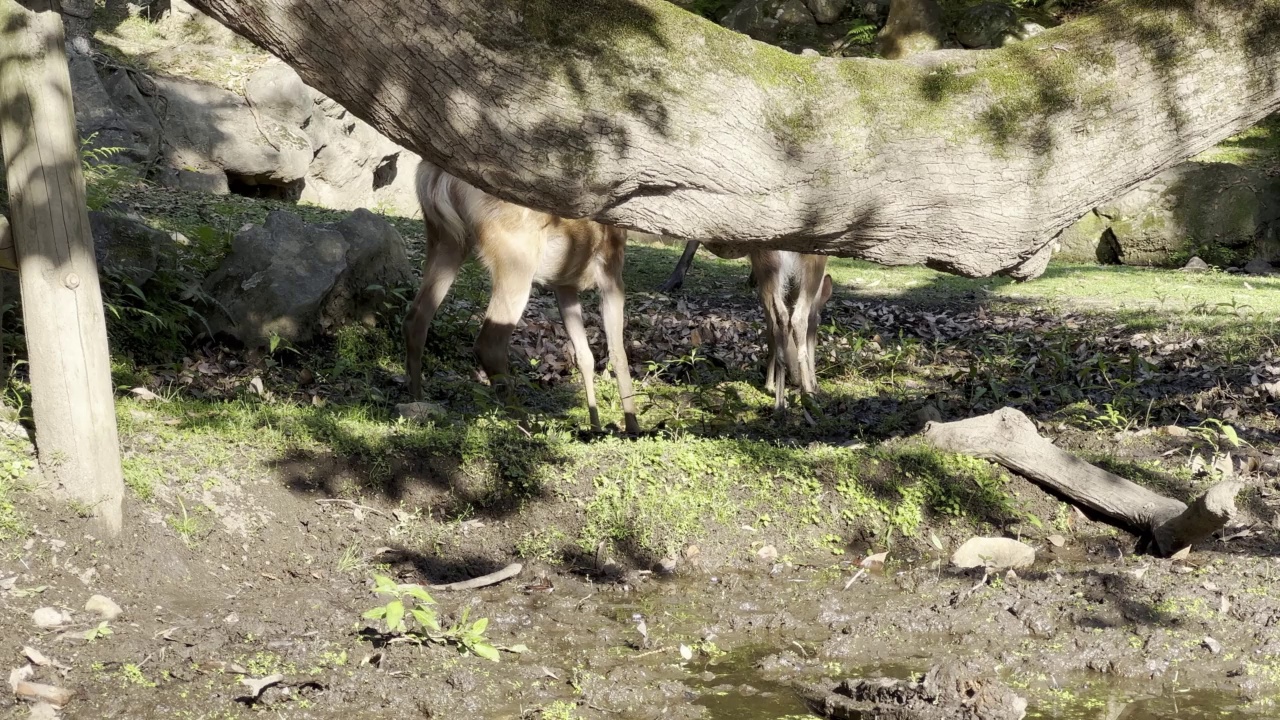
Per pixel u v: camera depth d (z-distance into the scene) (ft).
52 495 24.61
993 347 54.75
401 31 17.57
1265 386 44.09
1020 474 33.83
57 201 23.90
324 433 31.65
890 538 31.83
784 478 32.60
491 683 21.95
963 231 20.11
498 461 31.68
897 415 42.68
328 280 45.29
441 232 41.14
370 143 85.76
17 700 19.36
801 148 19.08
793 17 120.37
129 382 37.63
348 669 21.91
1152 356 51.44
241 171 77.15
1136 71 19.85
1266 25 19.89
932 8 110.63
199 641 22.31
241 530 27.58
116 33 83.35
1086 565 30.17
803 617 26.84
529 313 55.52
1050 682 23.40
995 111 19.66
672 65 18.51
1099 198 20.33
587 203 18.93
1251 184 85.51
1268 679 23.36
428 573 28.40
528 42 17.88
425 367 46.88
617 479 31.63
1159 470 35.68
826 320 60.34
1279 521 32.17
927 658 24.43
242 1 17.58
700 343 54.03
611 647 24.63
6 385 29.91
